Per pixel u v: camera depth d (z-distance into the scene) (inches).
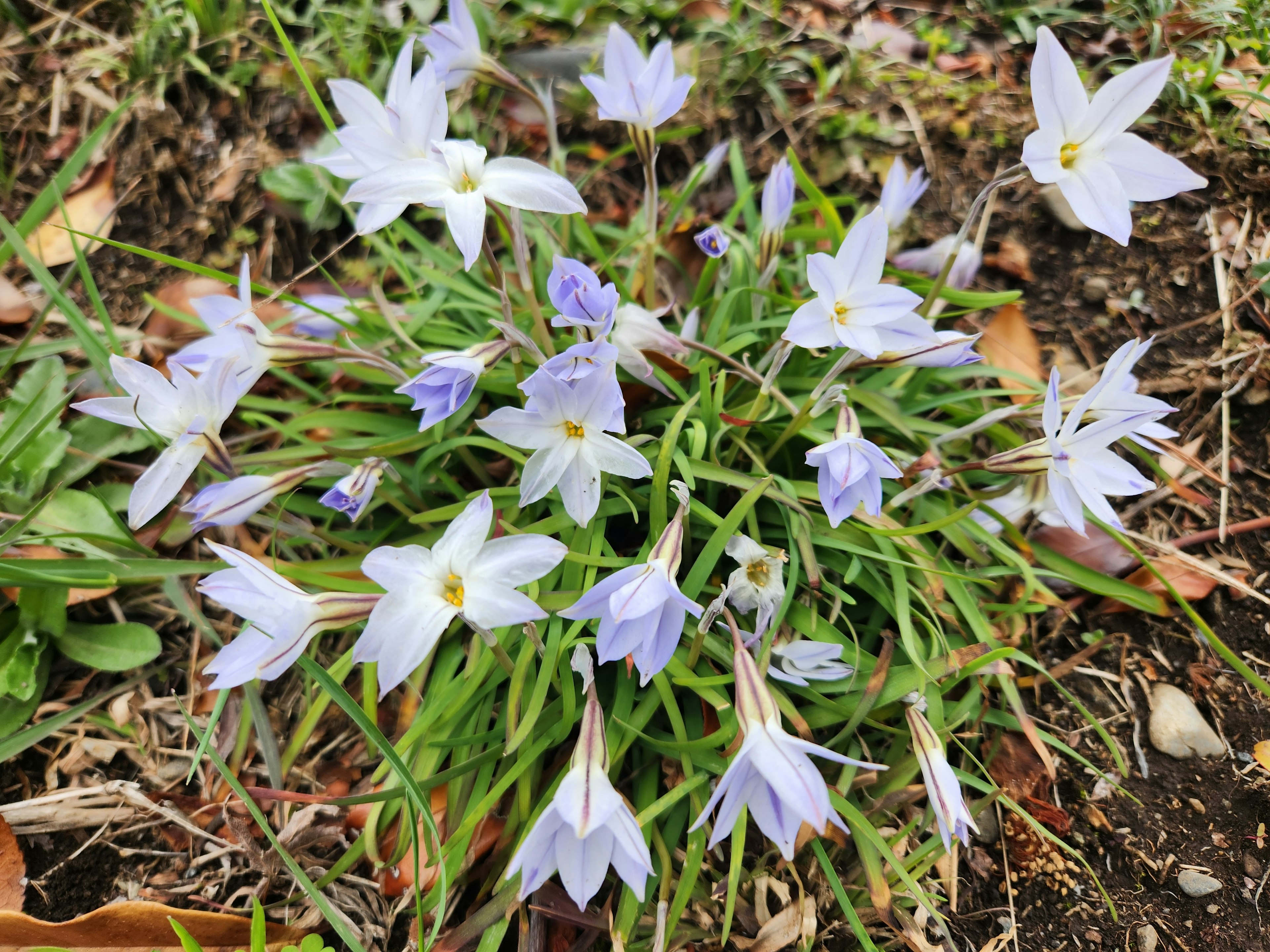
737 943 7.7
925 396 10.0
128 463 9.9
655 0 13.8
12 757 8.5
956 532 9.0
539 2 13.6
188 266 7.7
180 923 7.4
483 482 9.4
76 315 8.7
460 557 5.9
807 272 7.2
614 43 8.2
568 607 7.9
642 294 10.9
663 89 8.2
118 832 8.3
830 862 7.7
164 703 8.9
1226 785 8.6
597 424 6.7
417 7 13.1
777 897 7.8
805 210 10.6
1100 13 13.5
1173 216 11.6
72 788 8.5
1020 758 8.8
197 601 9.4
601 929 7.5
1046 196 12.0
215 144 12.1
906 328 7.4
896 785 7.9
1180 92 12.0
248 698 8.4
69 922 7.1
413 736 7.5
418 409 8.1
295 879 8.0
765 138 12.8
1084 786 8.7
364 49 12.8
